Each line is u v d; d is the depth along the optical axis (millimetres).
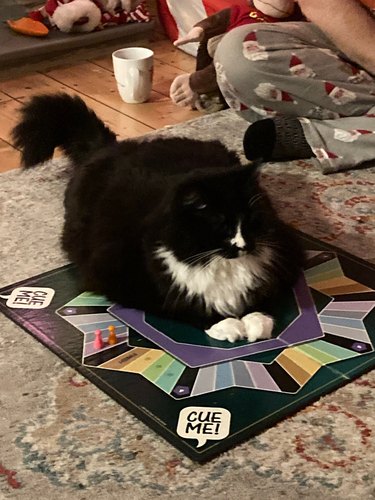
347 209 1815
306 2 2086
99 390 1257
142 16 3064
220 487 1076
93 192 1561
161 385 1254
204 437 1150
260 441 1151
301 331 1381
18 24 2896
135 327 1399
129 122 2383
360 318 1412
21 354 1345
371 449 1137
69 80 2740
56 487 1082
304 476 1092
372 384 1262
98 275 1447
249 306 1408
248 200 1340
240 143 2146
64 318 1432
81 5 2885
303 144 2021
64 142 1874
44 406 1229
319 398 1229
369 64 2105
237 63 2072
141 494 1067
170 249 1331
